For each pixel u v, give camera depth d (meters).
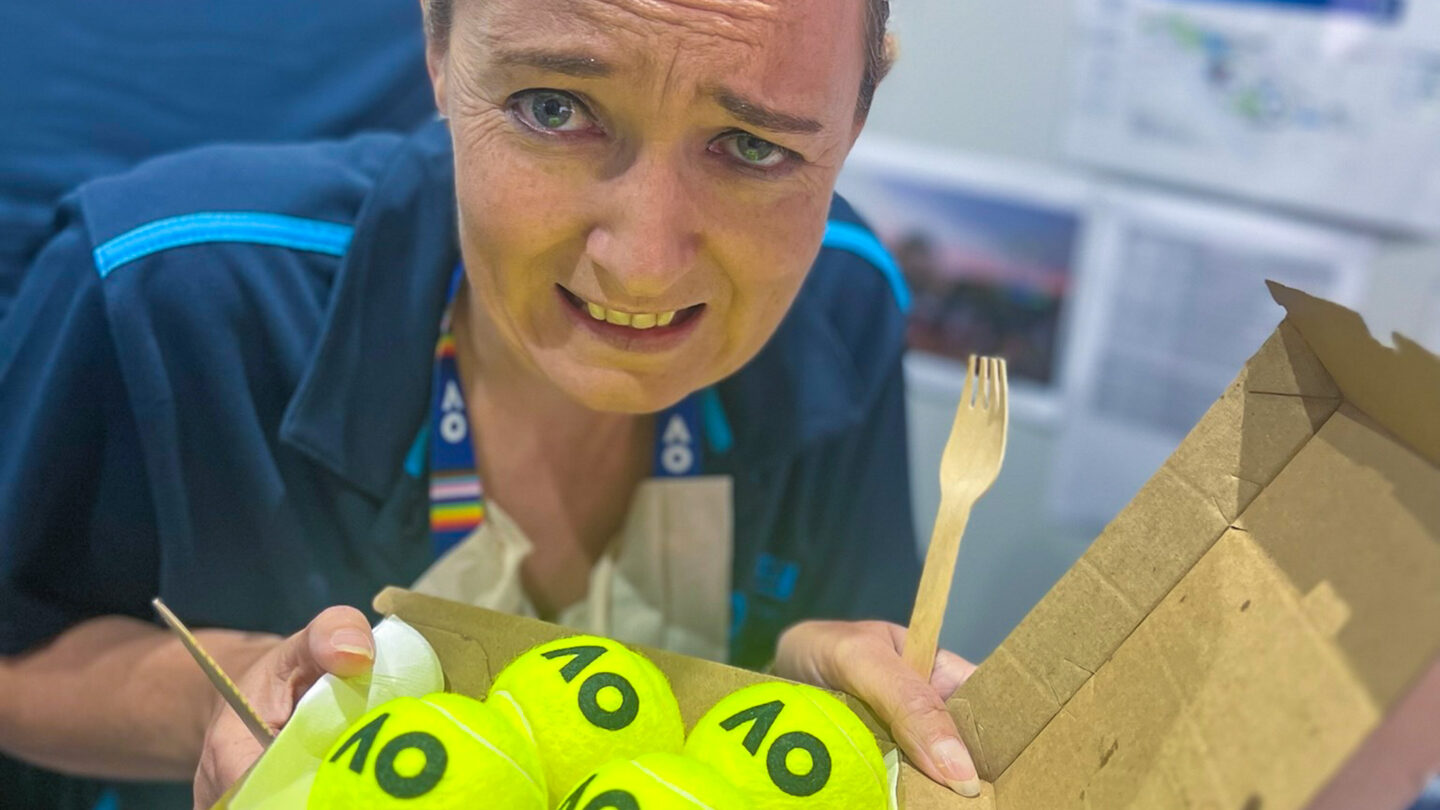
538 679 0.46
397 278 0.70
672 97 0.46
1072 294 1.30
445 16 0.55
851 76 0.50
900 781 0.48
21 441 0.67
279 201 0.73
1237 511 0.45
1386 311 1.14
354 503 0.71
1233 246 1.20
